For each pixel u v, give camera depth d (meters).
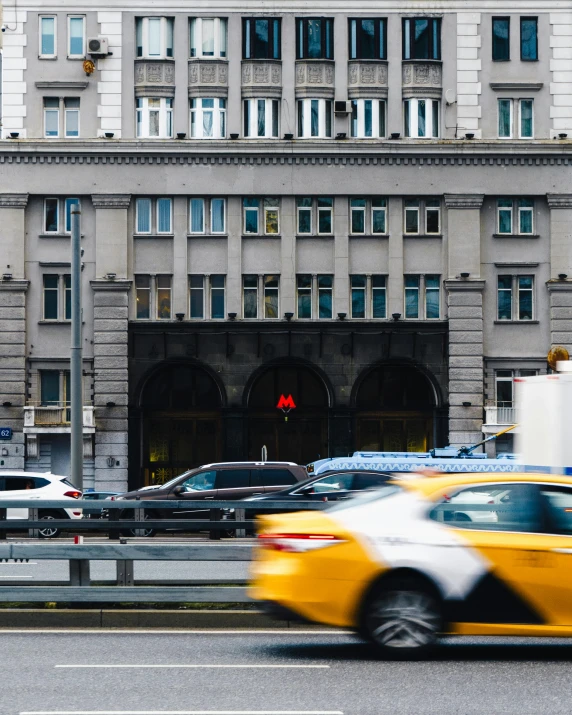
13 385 54.66
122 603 16.36
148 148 54.56
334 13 55.66
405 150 54.91
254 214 55.53
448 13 55.72
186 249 55.09
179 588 15.93
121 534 31.45
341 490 30.36
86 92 55.09
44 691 11.38
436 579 12.99
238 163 54.94
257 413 55.59
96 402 54.44
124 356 54.53
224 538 28.88
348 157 55.00
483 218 55.59
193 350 54.81
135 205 55.19
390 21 55.72
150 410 55.28
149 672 12.41
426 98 55.53
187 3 55.38
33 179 54.50
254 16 55.56
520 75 55.66
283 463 35.38
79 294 37.97
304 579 13.03
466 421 54.66
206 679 12.01
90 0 55.28
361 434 55.78
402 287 55.38
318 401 55.94
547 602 12.95
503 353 55.28
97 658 13.31
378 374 55.88
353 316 55.53
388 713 10.41
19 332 54.69
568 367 22.33
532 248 55.47
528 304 55.56
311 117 55.44
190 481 34.91
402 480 13.72
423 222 55.62
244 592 15.96
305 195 55.22
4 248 54.66
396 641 13.02
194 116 55.34
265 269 55.41
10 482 37.53
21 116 54.91
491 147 55.00
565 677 12.18
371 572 12.99
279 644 14.38
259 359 54.84
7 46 55.06
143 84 55.06
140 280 55.25
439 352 55.09
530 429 22.75
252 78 55.28
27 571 20.11
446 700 10.98
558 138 55.44
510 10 55.72
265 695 11.20
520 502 13.27
